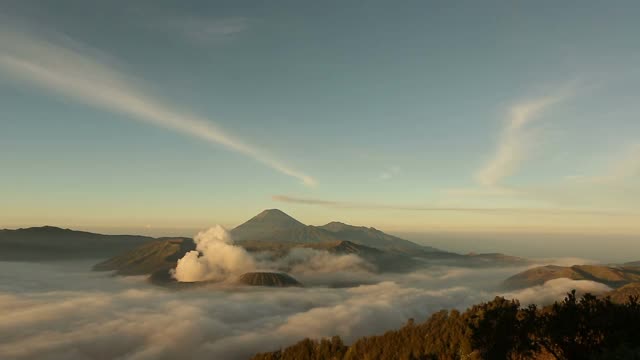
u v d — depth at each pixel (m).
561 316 55.56
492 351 66.19
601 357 47.50
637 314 51.81
